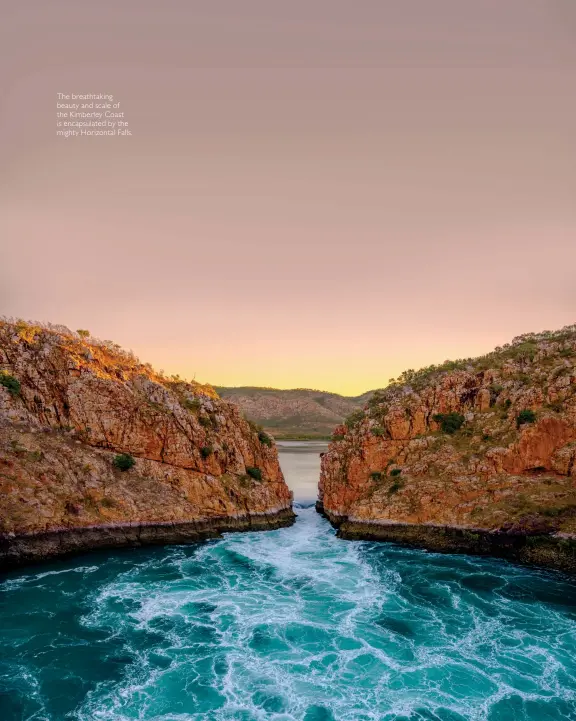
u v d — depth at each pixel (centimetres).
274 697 2809
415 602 4156
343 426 8588
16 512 4891
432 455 6650
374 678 3012
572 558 4891
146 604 4028
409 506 6178
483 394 7044
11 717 2541
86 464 5862
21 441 5531
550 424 5981
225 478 7062
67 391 6269
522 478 5859
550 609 3991
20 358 6178
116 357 7406
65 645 3294
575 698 2820
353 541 6212
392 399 8062
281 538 6406
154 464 6462
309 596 4306
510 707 2739
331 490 7606
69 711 2616
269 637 3522
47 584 4331
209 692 2836
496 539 5403
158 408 6869
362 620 3809
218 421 7606
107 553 5300
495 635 3553
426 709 2719
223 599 4206
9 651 3180
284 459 16938
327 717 2644
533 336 8800
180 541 5878
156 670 3048
